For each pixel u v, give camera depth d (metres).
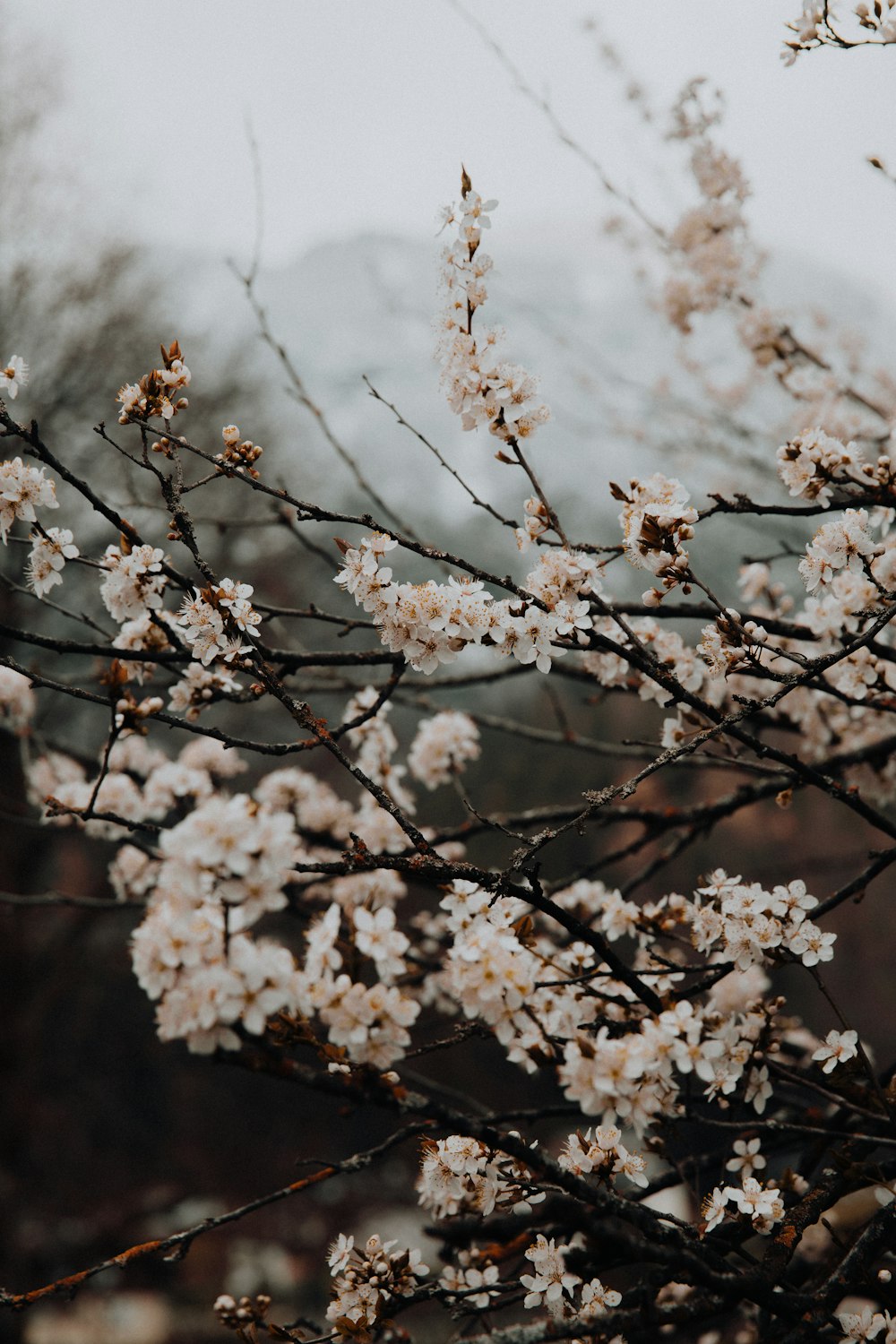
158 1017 1.62
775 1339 1.98
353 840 1.85
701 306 4.06
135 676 2.50
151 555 2.17
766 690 3.24
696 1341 2.76
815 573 2.24
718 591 4.30
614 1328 1.94
